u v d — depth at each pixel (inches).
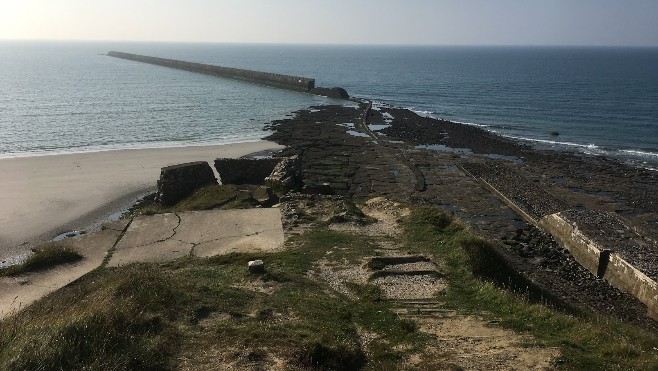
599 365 287.1
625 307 596.1
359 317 371.9
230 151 1413.6
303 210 681.0
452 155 1433.3
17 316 330.3
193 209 716.0
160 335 300.0
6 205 933.2
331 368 282.2
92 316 298.5
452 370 279.7
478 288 436.8
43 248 532.4
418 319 367.6
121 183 1095.0
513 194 1062.4
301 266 479.8
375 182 1147.3
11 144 1439.5
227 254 511.5
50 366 250.4
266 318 349.1
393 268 481.1
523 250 773.9
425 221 621.0
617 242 711.1
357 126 1852.9
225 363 273.7
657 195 1102.4
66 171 1178.6
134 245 551.5
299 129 1764.3
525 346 313.0
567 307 482.0
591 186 1167.0
